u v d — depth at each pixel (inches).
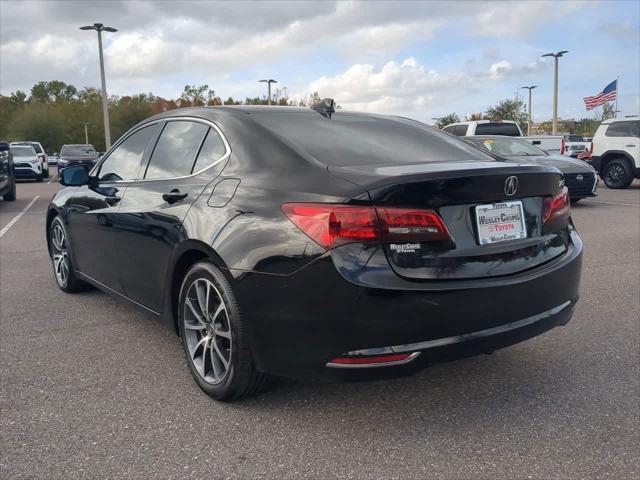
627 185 641.6
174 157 149.9
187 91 2800.2
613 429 113.7
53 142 3732.8
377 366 103.0
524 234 119.5
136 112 3619.6
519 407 123.2
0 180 538.9
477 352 110.0
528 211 121.0
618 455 104.7
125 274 159.9
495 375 139.2
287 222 108.7
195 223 126.6
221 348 123.7
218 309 121.3
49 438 111.4
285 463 103.2
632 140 628.4
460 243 109.2
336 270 101.5
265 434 113.0
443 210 108.0
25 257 286.4
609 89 1261.1
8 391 131.6
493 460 103.5
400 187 103.3
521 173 116.3
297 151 121.1
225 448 108.0
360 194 102.7
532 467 101.3
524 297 113.6
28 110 3814.0
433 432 113.3
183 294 132.0
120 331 172.1
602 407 122.7
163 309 143.1
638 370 141.3
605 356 150.2
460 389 131.9
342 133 135.0
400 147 133.3
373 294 100.3
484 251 111.6
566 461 103.0
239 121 135.9
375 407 123.6
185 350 133.8
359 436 112.1
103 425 116.4
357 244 102.0
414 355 103.9
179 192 137.2
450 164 119.0
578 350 154.5
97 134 3676.2
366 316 101.0
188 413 121.3
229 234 116.9
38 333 170.2
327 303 102.8
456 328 106.0
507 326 112.8
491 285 108.6
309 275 104.0
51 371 142.8
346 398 127.6
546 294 118.1
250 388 121.0
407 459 104.1
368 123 147.3
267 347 111.7
